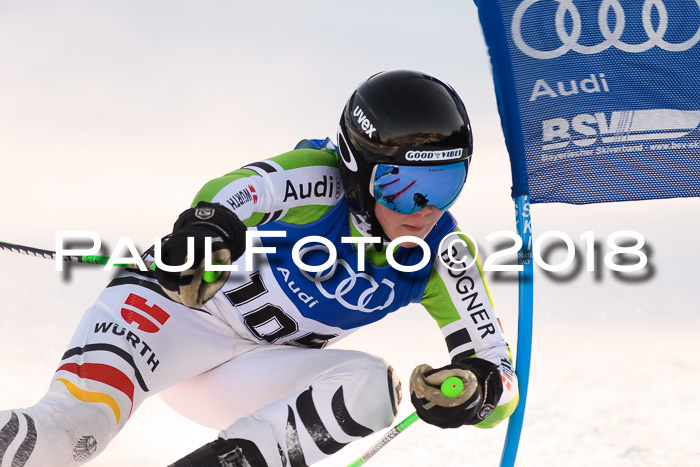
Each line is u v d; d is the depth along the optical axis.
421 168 9.79
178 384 11.60
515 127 11.54
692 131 12.23
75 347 10.38
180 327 10.88
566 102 12.25
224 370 11.20
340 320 11.10
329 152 11.09
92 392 9.93
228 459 9.14
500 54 11.53
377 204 10.27
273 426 9.45
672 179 12.27
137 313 10.66
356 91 10.41
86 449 9.74
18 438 9.19
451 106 9.91
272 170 10.23
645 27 12.18
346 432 9.52
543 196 12.26
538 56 12.23
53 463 9.42
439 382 9.28
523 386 11.11
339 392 9.57
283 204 10.25
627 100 12.23
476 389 9.35
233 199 9.55
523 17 12.23
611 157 12.28
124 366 10.30
